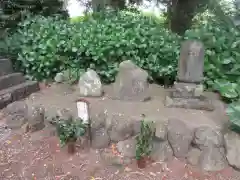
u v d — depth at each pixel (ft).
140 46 11.58
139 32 12.10
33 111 9.17
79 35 12.12
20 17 16.30
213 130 7.47
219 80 10.83
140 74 9.64
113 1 20.02
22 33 13.89
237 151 7.04
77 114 8.39
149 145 7.53
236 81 10.64
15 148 8.25
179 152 7.50
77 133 7.57
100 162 7.56
